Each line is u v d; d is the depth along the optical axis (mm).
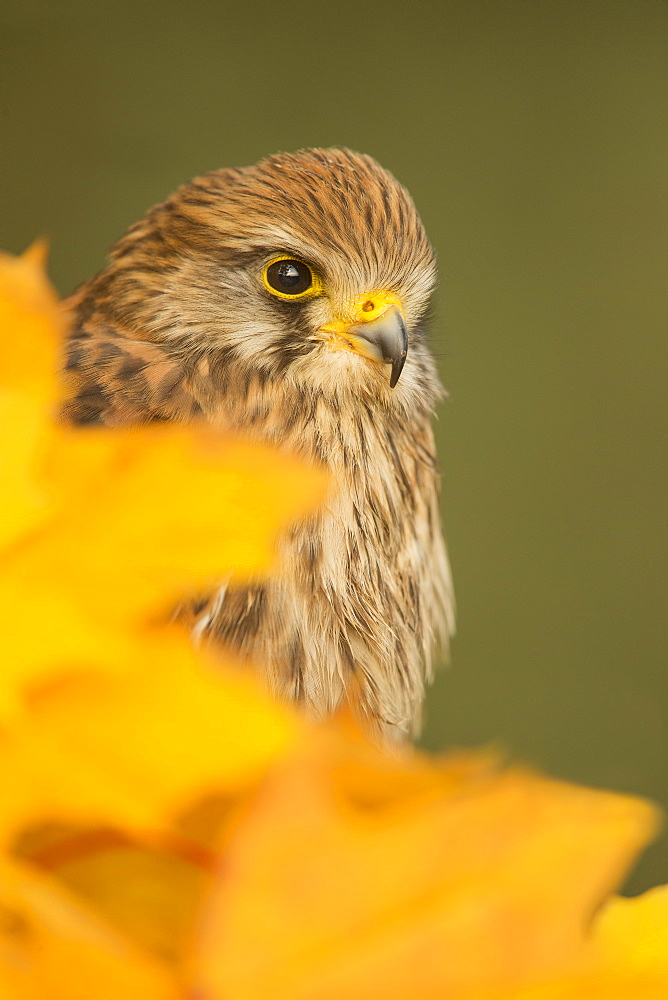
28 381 386
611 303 5500
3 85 4500
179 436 371
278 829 344
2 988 332
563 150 5500
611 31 5562
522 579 5289
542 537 5352
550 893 349
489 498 5344
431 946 342
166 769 338
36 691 341
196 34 4828
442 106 5379
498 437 5406
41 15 4566
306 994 336
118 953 336
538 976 347
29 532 360
